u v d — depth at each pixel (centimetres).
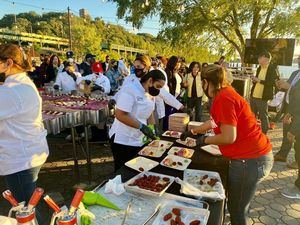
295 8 1010
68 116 307
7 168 160
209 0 999
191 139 245
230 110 155
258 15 1061
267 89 457
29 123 160
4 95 145
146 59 217
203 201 135
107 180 160
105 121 375
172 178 160
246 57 906
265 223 249
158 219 118
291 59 808
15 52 151
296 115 296
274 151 448
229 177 178
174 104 312
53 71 681
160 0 1076
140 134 227
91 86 455
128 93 206
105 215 122
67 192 300
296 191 308
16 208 87
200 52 1266
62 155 416
